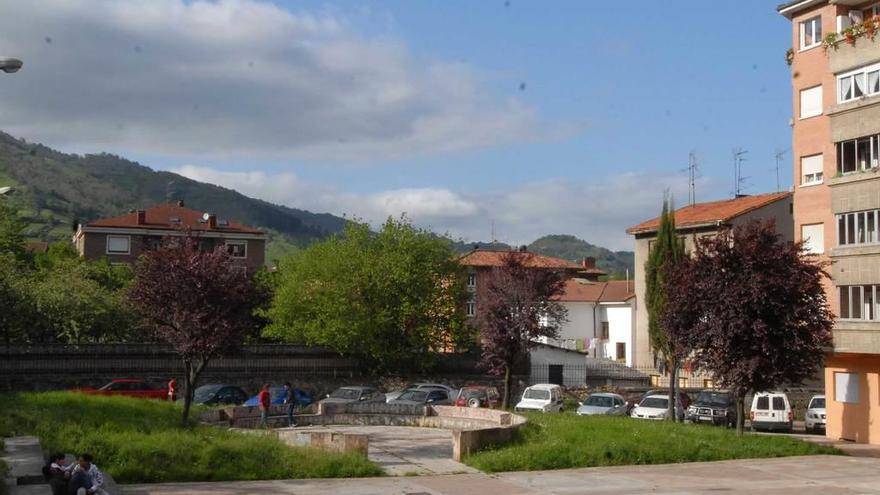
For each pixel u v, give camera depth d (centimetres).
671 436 2455
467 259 7644
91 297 4841
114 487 1664
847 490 1841
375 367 5403
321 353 5275
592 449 2238
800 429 4275
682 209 6562
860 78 3266
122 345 4684
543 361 5766
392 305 5328
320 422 3494
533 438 2470
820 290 2673
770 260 2647
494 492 1775
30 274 5272
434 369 5562
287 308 5284
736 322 2608
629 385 5725
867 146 3250
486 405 4259
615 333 7644
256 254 9069
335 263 5278
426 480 1936
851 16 3409
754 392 2769
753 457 2362
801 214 3544
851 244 3250
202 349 2595
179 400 3997
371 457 2430
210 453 1969
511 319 4094
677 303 2764
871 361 3262
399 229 5541
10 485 1497
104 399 3084
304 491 1741
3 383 4384
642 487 1853
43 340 4850
